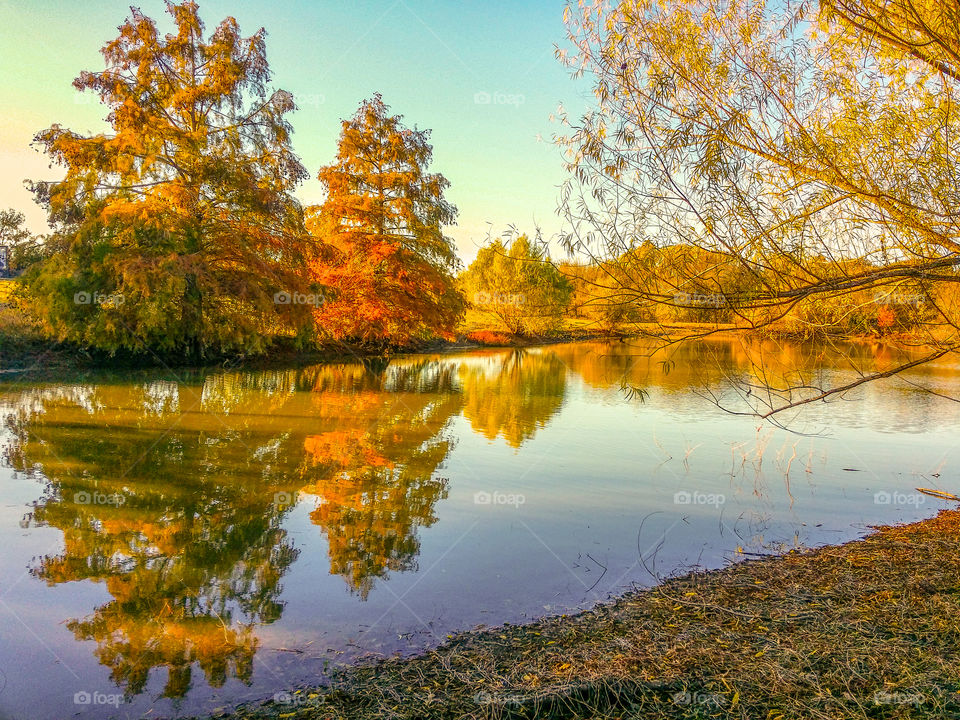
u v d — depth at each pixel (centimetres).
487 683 414
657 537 723
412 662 452
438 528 752
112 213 2123
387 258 3241
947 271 456
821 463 1085
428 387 2164
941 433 1366
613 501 863
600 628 500
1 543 682
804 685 395
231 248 2383
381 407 1688
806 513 818
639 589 582
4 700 405
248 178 2397
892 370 485
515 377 2516
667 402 1822
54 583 587
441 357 3519
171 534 721
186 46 2392
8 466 988
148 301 2092
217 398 1767
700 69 478
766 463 1088
